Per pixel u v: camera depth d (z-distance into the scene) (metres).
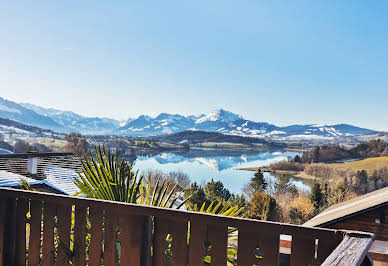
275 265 1.83
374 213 9.95
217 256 1.96
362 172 59.53
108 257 2.18
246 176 78.69
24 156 17.00
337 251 1.37
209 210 2.99
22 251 2.44
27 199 2.41
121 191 3.08
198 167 109.94
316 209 50.25
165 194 3.13
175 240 2.06
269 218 45.56
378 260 5.45
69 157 18.27
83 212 2.25
